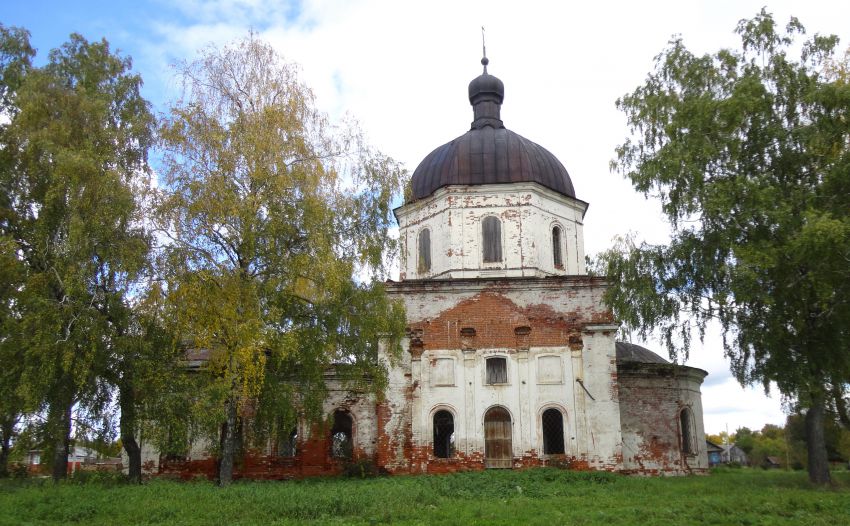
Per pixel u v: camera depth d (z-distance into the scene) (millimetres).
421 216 32062
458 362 28297
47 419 23906
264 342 22312
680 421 32312
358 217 25125
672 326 25203
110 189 23578
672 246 25266
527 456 27219
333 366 26594
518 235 30219
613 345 27969
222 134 23406
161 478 29578
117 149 26891
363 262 24531
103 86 29906
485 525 14523
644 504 17922
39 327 22703
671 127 24359
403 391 28141
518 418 27594
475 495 20328
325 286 23078
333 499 17203
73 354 22438
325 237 23453
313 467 30641
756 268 21266
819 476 22625
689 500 18344
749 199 21906
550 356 28125
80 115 26438
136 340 23844
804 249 19641
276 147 23484
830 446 50531
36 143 25016
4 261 23609
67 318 23531
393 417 27938
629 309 25328
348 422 32188
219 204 22359
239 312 22422
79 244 23500
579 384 27656
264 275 23469
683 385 32906
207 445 29609
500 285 28828
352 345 24844
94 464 51500
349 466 28938
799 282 21750
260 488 20906
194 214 22328
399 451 27656
